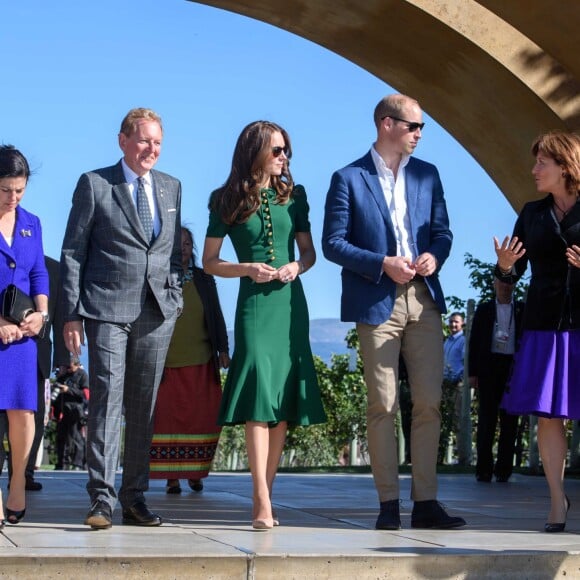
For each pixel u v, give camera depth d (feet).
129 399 18.15
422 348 18.44
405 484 31.63
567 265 17.83
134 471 17.95
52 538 15.55
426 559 14.40
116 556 13.56
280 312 18.06
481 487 30.27
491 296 44.55
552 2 27.37
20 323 17.15
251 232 18.31
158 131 18.10
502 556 14.66
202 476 25.30
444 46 30.27
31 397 17.39
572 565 14.93
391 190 18.89
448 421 44.45
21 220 17.90
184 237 25.50
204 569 13.75
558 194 18.12
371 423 18.22
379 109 18.97
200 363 25.46
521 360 18.13
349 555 14.17
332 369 60.85
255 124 18.44
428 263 18.17
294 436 59.41
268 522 17.43
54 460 63.72
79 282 17.84
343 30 31.83
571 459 36.94
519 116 31.01
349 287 18.54
